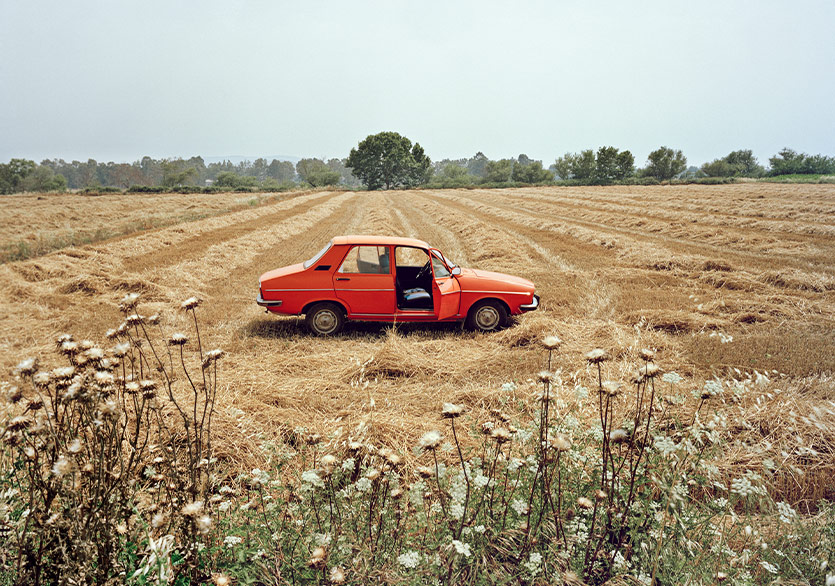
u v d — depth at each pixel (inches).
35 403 76.2
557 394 175.6
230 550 84.8
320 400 197.5
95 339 274.4
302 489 90.6
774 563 91.5
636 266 508.1
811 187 1846.7
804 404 178.1
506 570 84.1
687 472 95.4
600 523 89.3
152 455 123.8
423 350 260.2
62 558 70.9
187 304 95.7
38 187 4448.8
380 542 86.6
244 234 743.7
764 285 399.2
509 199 1729.8
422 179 4805.6
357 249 287.6
